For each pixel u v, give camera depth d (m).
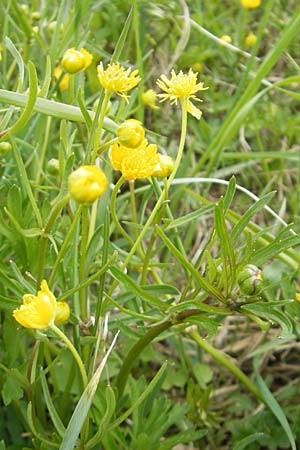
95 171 0.28
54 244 0.33
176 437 0.38
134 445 0.38
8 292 0.43
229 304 0.32
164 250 0.56
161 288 0.36
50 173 0.41
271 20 0.70
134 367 0.50
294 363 0.54
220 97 0.70
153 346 0.53
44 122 0.47
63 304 0.30
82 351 0.38
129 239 0.38
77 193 0.28
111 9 0.67
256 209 0.33
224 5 0.81
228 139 0.57
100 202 0.43
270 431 0.46
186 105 0.35
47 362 0.42
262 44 0.74
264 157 0.59
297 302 0.42
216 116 0.71
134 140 0.31
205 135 0.65
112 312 0.50
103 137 0.44
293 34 0.53
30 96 0.32
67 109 0.36
